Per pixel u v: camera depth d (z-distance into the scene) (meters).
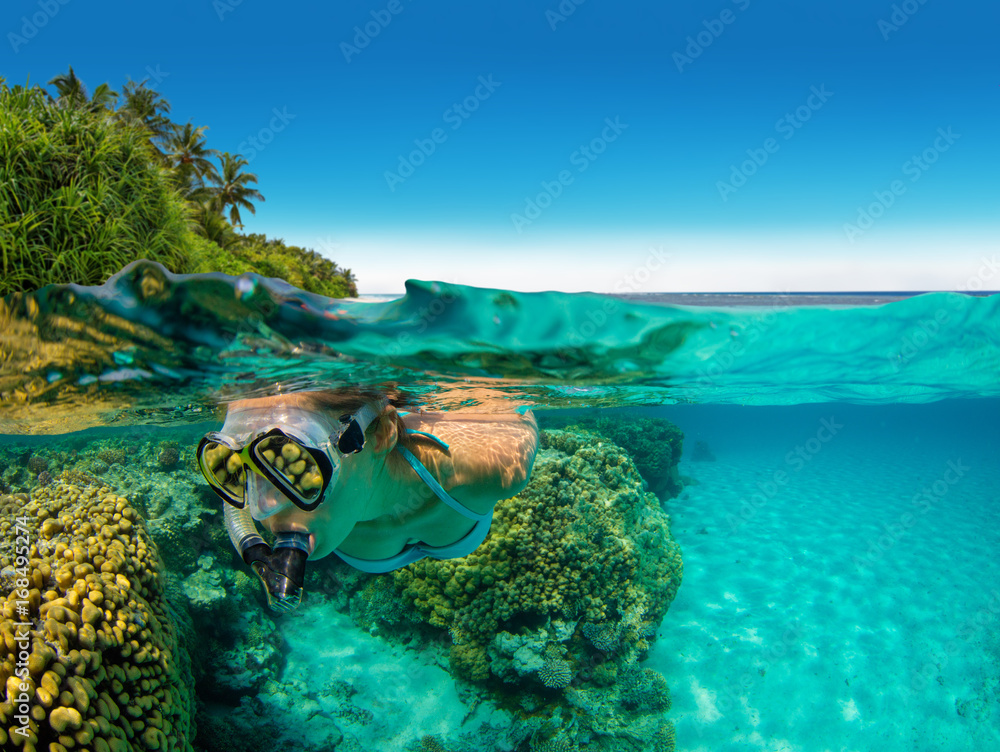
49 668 4.00
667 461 21.27
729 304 3.07
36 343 2.62
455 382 3.45
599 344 2.96
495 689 10.23
